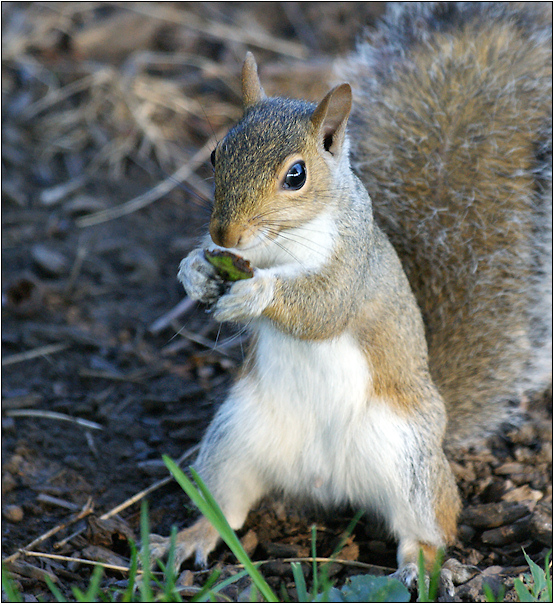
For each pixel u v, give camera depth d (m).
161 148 15.68
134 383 11.45
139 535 9.01
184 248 13.89
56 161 15.41
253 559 8.76
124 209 14.63
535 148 10.24
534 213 10.10
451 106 10.50
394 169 10.29
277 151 7.69
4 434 10.28
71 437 10.41
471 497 9.52
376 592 7.14
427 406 8.91
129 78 16.66
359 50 11.46
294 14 18.36
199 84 16.86
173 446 10.45
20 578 8.09
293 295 8.02
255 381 8.82
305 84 15.98
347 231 8.24
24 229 13.95
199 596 6.90
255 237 7.66
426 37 11.20
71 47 17.20
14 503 9.31
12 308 12.46
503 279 10.05
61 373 11.49
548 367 10.19
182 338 12.38
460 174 10.19
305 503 9.46
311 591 8.14
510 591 7.79
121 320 12.59
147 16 17.75
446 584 7.88
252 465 8.88
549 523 8.54
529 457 10.00
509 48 10.88
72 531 9.03
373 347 8.59
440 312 10.11
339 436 8.69
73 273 13.15
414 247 10.09
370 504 8.92
